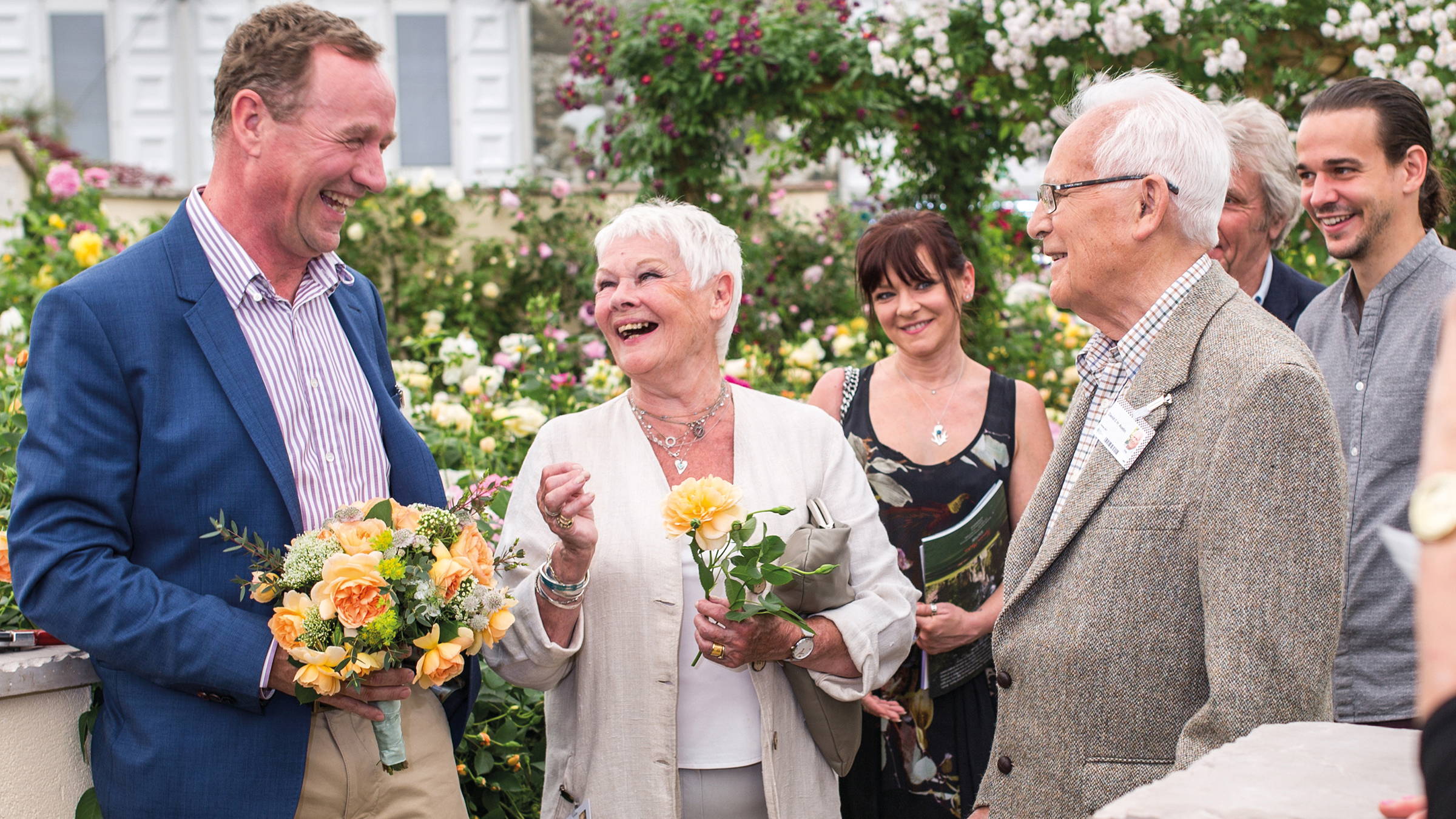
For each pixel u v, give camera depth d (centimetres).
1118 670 166
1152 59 476
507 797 262
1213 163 174
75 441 167
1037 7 478
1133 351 178
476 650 178
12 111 982
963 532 257
